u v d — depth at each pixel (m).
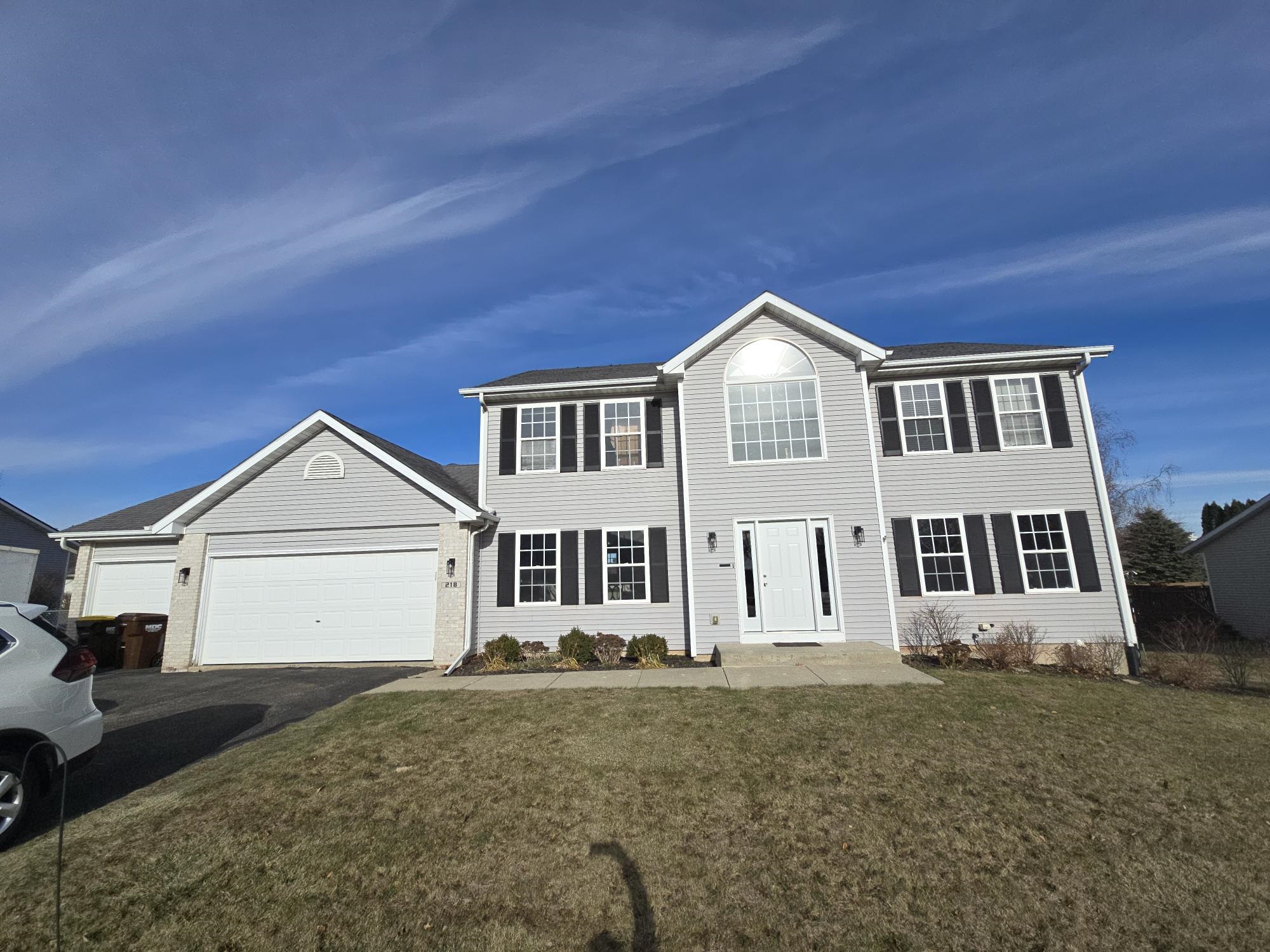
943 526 13.73
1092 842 4.89
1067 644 12.35
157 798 5.83
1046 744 6.89
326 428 14.28
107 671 13.73
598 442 15.02
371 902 4.25
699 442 13.84
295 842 4.98
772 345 14.05
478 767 6.46
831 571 12.95
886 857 4.69
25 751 5.08
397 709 8.77
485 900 4.27
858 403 13.52
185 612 13.66
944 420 14.12
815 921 4.01
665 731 7.38
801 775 6.05
